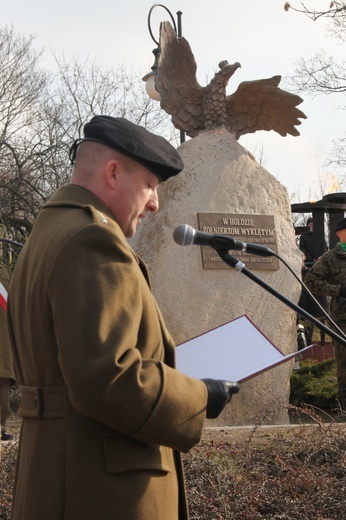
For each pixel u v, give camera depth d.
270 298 7.79
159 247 7.52
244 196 7.92
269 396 7.67
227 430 6.40
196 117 8.09
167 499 2.42
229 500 4.71
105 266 2.30
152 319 2.44
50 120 24.02
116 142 2.53
